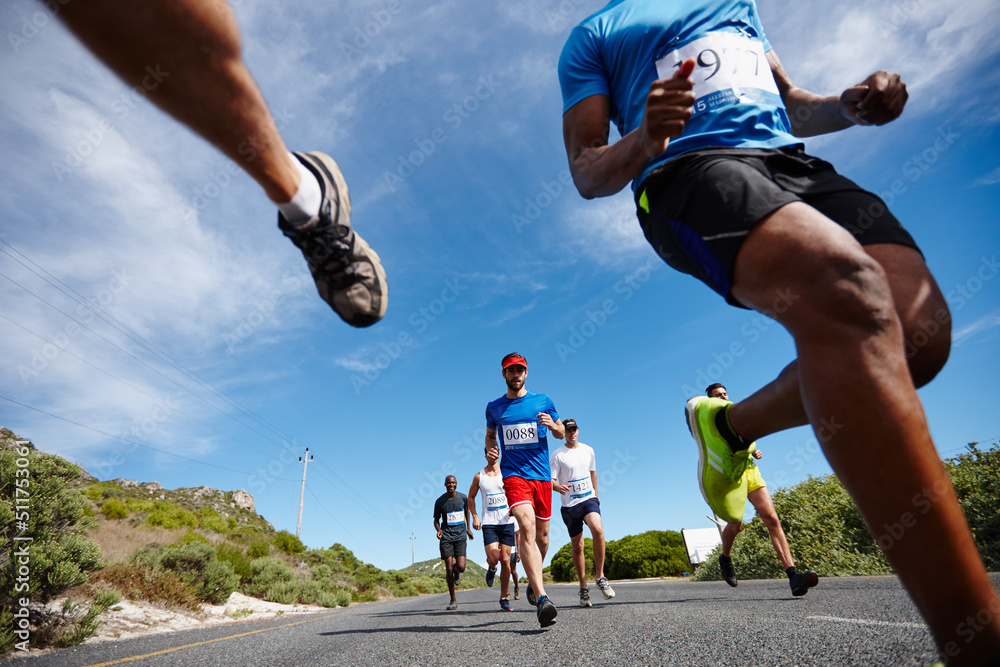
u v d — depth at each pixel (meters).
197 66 0.57
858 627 2.22
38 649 4.67
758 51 1.38
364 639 3.69
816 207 1.18
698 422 1.70
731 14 1.41
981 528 5.78
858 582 5.17
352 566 27.22
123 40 0.52
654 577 27.28
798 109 1.68
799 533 8.52
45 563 5.13
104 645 4.91
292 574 14.34
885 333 0.77
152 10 0.51
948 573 0.71
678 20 1.41
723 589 6.45
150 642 4.85
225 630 5.93
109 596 5.78
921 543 0.72
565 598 8.01
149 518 19.30
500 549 6.69
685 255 1.13
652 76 1.41
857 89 1.37
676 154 1.25
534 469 4.15
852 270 0.78
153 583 8.10
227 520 27.17
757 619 2.89
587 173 1.36
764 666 1.64
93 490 19.52
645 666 1.86
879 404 0.74
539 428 4.28
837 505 8.45
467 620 5.03
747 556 9.12
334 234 0.89
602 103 1.52
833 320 0.78
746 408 1.51
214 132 0.66
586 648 2.46
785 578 7.69
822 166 1.26
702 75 1.32
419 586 29.30
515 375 4.34
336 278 0.95
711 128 1.25
